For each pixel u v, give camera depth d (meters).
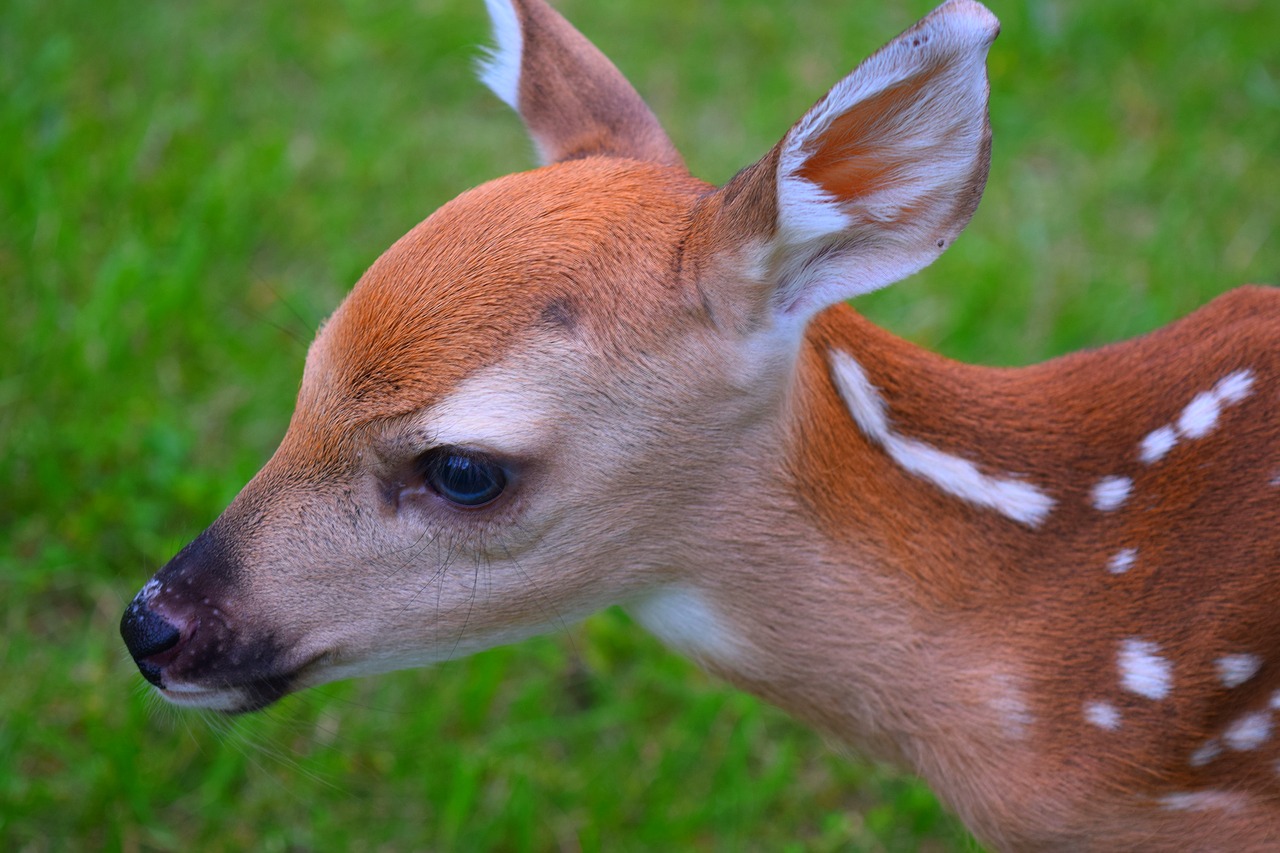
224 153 9.80
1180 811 4.76
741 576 4.64
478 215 4.34
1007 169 10.17
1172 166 10.16
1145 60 11.00
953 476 4.73
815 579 4.64
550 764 7.04
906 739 4.89
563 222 4.29
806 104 10.68
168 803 6.72
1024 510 4.76
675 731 7.15
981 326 8.96
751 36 11.35
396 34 11.02
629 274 4.24
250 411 8.26
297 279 9.14
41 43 10.29
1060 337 8.96
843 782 7.02
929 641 4.72
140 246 8.83
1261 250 9.52
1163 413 4.81
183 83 10.39
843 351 4.69
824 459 4.55
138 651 4.51
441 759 6.90
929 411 4.79
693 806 6.91
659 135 5.09
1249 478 4.61
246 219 9.27
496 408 4.18
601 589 4.62
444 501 4.34
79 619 7.40
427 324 4.20
